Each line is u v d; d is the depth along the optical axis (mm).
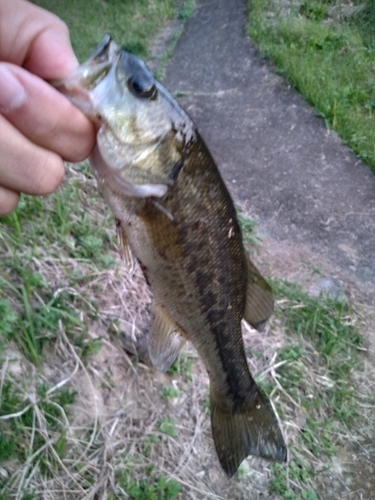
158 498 398
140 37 1370
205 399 485
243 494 445
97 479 374
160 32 1438
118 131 199
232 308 286
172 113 217
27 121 161
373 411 566
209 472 442
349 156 963
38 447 359
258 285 301
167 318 271
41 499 341
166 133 215
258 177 901
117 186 216
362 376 597
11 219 467
